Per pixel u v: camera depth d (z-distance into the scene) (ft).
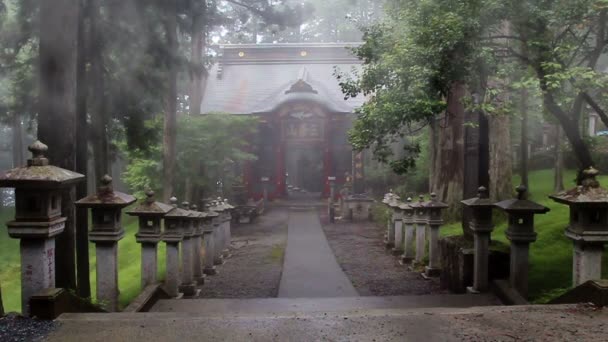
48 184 14.64
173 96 49.98
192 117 71.15
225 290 32.58
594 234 16.66
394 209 46.55
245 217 73.51
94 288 39.09
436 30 22.29
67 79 25.63
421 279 35.17
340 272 38.24
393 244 49.75
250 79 113.19
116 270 19.83
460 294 24.90
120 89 40.75
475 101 28.55
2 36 36.78
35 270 15.29
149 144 48.47
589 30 23.20
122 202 19.22
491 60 22.22
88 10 33.65
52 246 15.88
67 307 15.83
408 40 24.27
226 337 13.51
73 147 26.04
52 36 25.35
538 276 26.08
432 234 35.70
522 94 25.94
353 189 86.69
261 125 99.81
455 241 29.50
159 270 39.45
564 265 27.55
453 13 22.29
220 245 43.88
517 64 23.44
